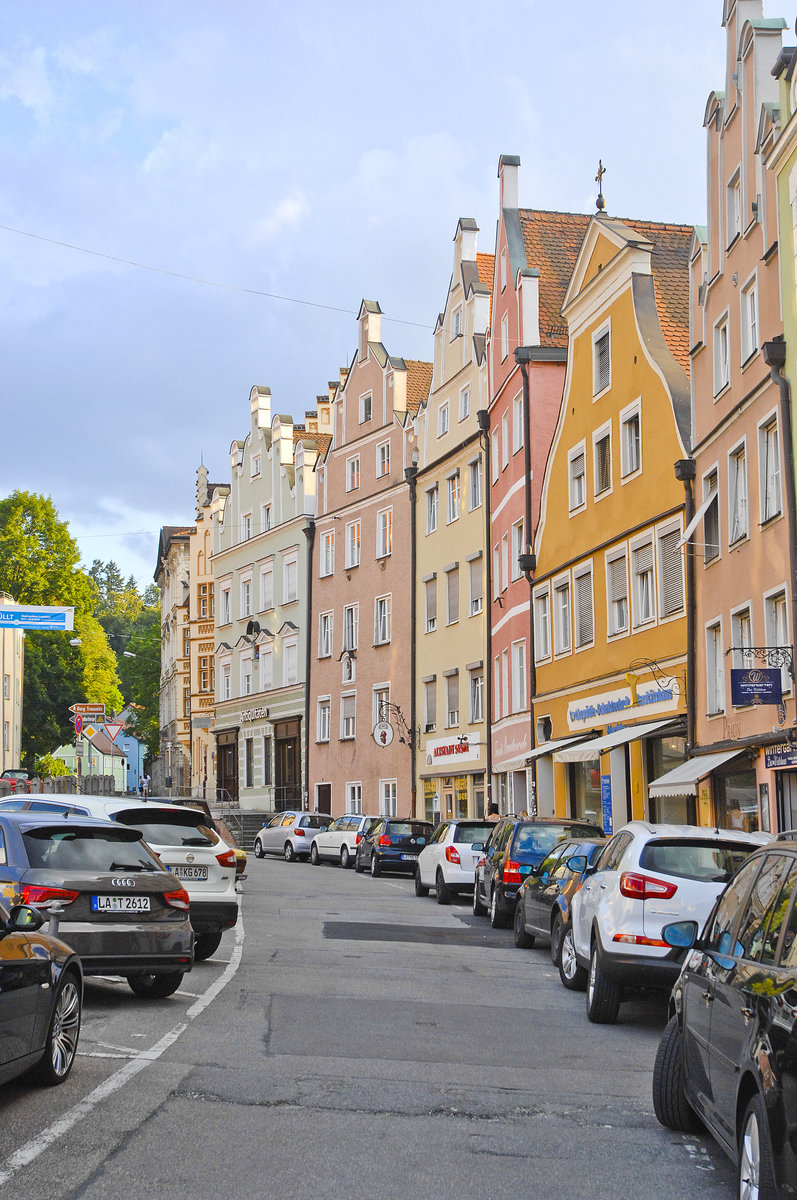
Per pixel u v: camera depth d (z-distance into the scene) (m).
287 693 61.09
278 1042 10.41
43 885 11.37
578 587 33.84
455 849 26.94
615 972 11.75
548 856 18.59
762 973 5.91
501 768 40.25
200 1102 8.18
